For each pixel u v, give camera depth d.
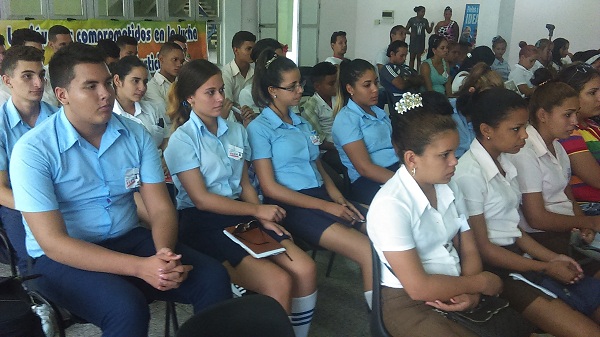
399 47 6.30
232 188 2.27
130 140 1.82
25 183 1.59
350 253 2.13
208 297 1.71
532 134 2.11
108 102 1.68
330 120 3.83
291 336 1.25
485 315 1.52
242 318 1.24
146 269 1.59
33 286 1.72
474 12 9.51
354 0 10.09
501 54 7.87
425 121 1.55
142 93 3.18
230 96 4.43
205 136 2.18
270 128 2.43
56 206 1.64
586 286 1.74
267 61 2.53
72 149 1.69
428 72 6.61
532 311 1.69
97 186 1.75
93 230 1.76
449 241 1.69
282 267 2.00
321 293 2.65
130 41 5.00
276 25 8.62
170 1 6.77
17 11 5.23
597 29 8.84
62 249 1.59
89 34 5.88
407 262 1.53
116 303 1.54
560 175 2.15
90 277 1.62
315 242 2.25
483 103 1.86
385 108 5.35
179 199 2.30
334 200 2.49
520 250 1.98
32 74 2.39
